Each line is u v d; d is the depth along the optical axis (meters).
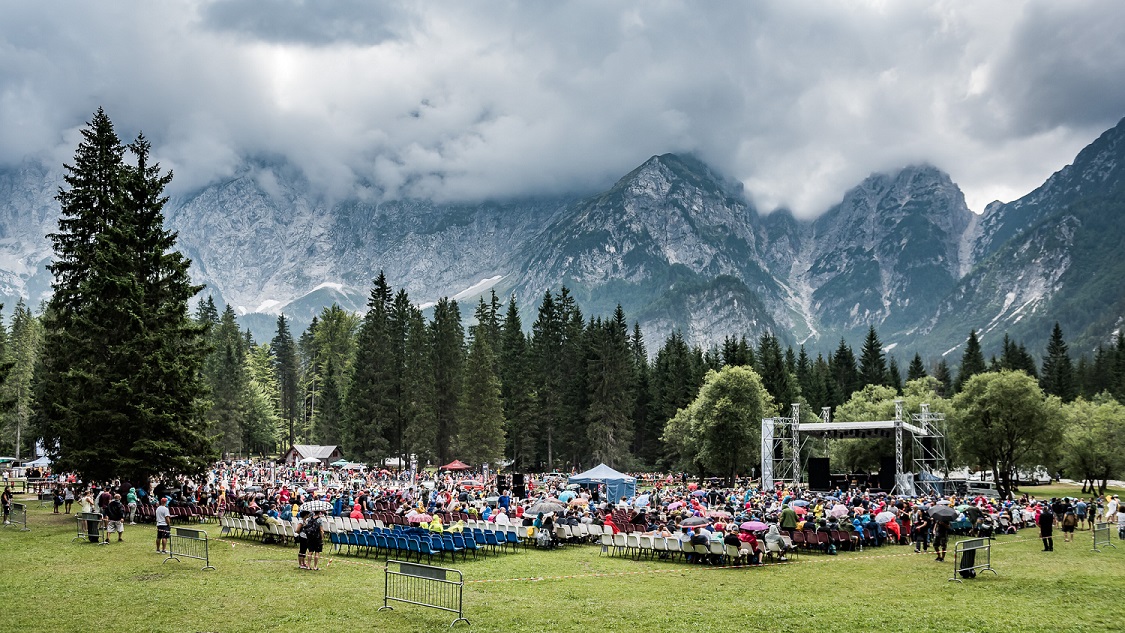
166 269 48.31
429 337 112.00
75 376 41.34
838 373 149.25
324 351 140.62
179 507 40.62
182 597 21.84
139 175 48.88
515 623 19.22
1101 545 37.19
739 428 89.50
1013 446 78.75
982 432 78.50
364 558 30.48
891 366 153.75
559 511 39.31
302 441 154.50
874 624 19.38
